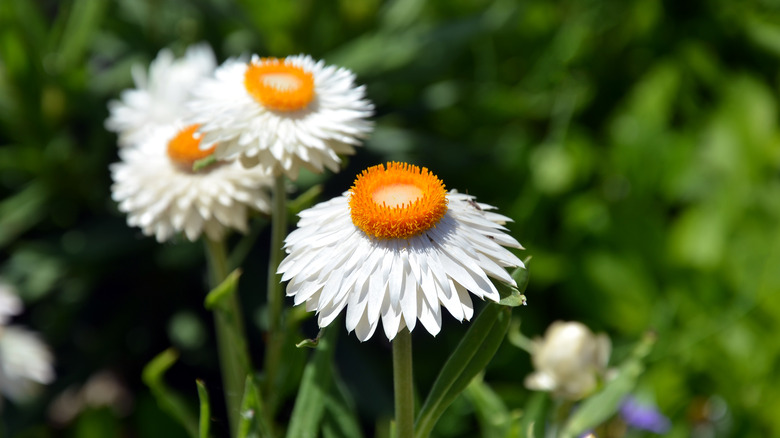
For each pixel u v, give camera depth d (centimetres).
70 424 79
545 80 87
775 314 70
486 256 41
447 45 81
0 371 64
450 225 41
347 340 73
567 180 81
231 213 50
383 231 41
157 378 51
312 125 46
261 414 46
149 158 51
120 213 77
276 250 48
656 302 76
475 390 52
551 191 81
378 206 41
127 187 51
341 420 49
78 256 73
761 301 71
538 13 90
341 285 41
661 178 81
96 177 80
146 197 50
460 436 70
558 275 79
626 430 65
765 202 78
